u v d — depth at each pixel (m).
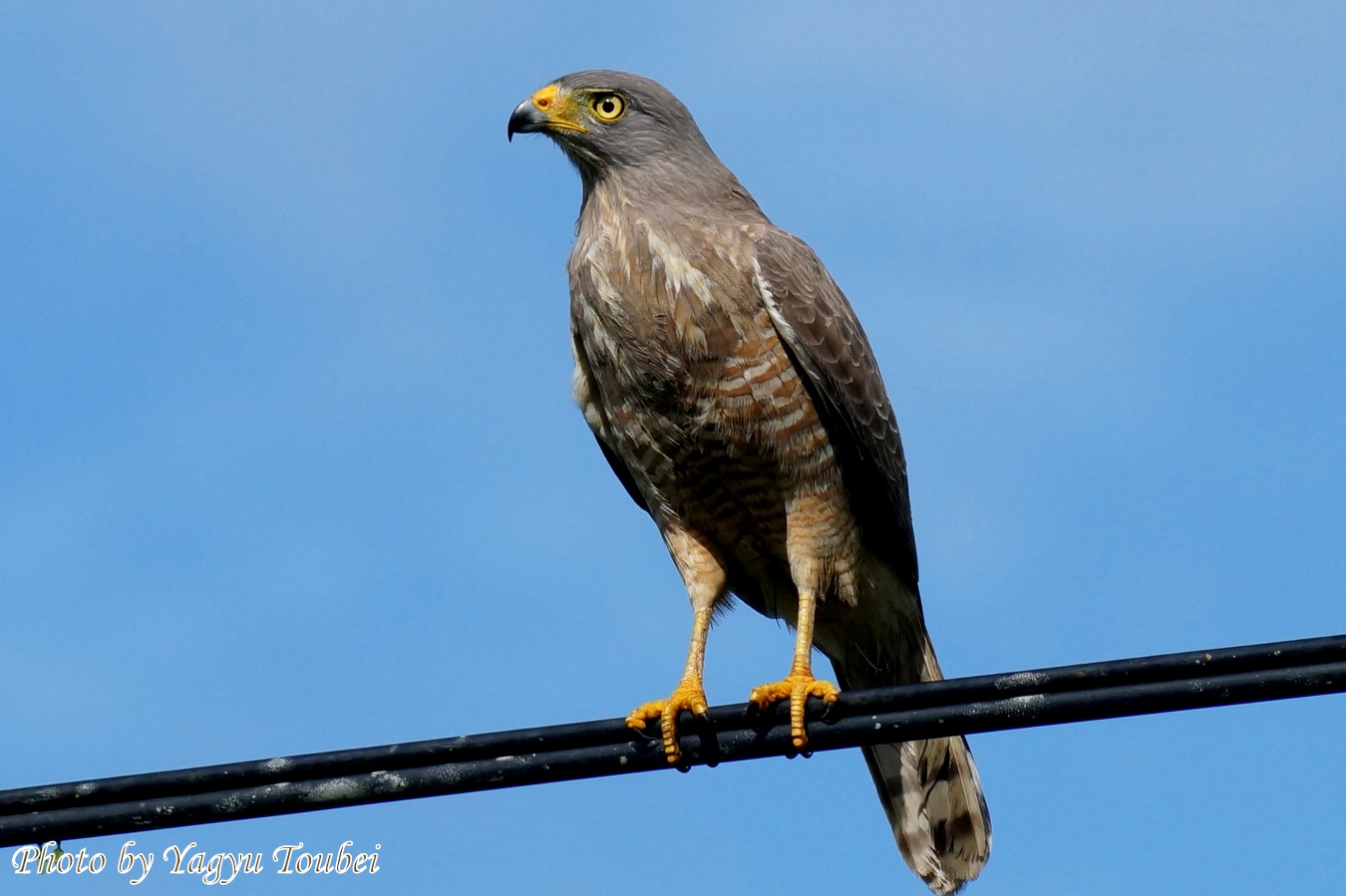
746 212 13.40
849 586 13.20
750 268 12.67
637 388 12.84
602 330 12.84
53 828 9.28
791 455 12.84
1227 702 8.77
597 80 13.53
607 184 13.41
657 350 12.66
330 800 9.35
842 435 12.97
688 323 12.58
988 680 9.28
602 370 13.01
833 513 13.03
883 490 13.23
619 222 13.09
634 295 12.71
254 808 9.34
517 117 13.62
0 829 9.26
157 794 9.30
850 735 9.85
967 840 13.10
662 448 13.05
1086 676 9.03
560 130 13.48
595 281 12.86
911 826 13.20
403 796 9.44
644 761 9.58
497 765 9.52
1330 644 8.62
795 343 12.60
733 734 10.44
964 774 13.12
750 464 12.93
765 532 13.41
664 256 12.71
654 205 13.09
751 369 12.62
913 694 9.50
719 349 12.62
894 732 9.57
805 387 12.78
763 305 12.62
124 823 9.29
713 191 13.36
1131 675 8.95
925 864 13.16
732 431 12.78
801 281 12.78
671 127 13.48
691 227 12.84
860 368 13.01
